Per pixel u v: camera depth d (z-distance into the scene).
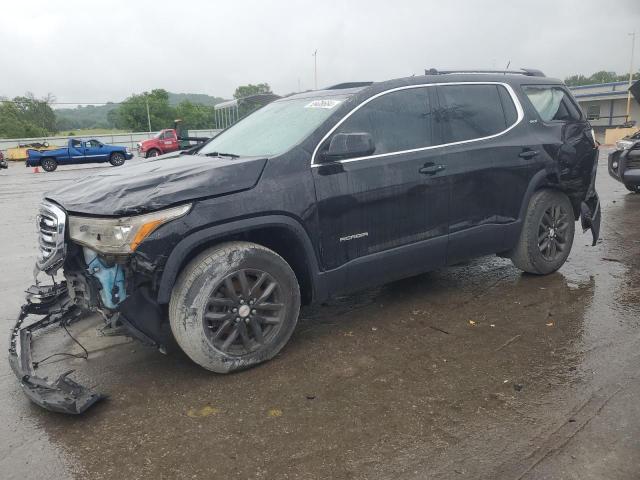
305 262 3.91
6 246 8.17
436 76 4.68
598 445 2.78
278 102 5.11
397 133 4.34
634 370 3.53
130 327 3.35
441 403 3.24
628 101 44.53
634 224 8.11
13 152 47.19
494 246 5.02
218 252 3.50
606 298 4.87
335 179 3.94
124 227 3.23
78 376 3.73
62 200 3.58
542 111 5.38
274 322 3.79
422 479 2.59
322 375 3.63
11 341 3.97
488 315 4.57
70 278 3.70
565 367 3.61
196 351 3.49
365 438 2.93
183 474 2.70
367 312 4.73
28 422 3.22
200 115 97.00
